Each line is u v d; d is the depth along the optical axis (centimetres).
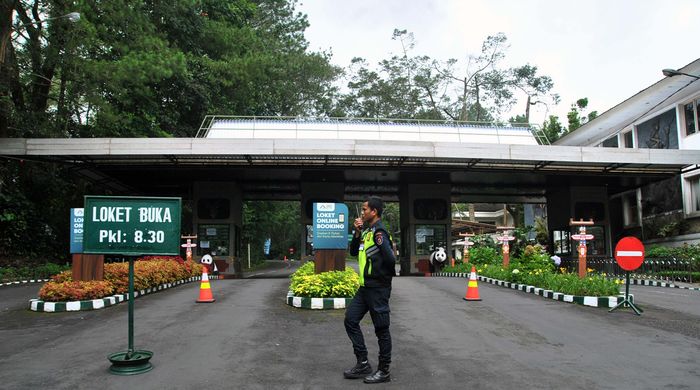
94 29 1903
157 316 927
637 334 798
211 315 935
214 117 2294
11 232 2003
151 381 550
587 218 2759
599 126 3083
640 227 2959
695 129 2447
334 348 698
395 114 4738
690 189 2511
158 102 2578
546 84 4647
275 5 4103
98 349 687
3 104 1831
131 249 589
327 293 1041
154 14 2428
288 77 3928
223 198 2517
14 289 1495
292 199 3092
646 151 2111
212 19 2880
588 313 986
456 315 953
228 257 2467
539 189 2961
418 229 2656
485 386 541
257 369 596
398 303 1100
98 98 1948
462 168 2245
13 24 1861
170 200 599
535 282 1351
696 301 1245
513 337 773
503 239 1786
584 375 582
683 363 633
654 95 2519
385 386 540
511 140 2347
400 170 2259
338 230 1263
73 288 1035
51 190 2322
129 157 1950
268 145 1931
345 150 1962
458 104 4825
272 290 1357
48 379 557
